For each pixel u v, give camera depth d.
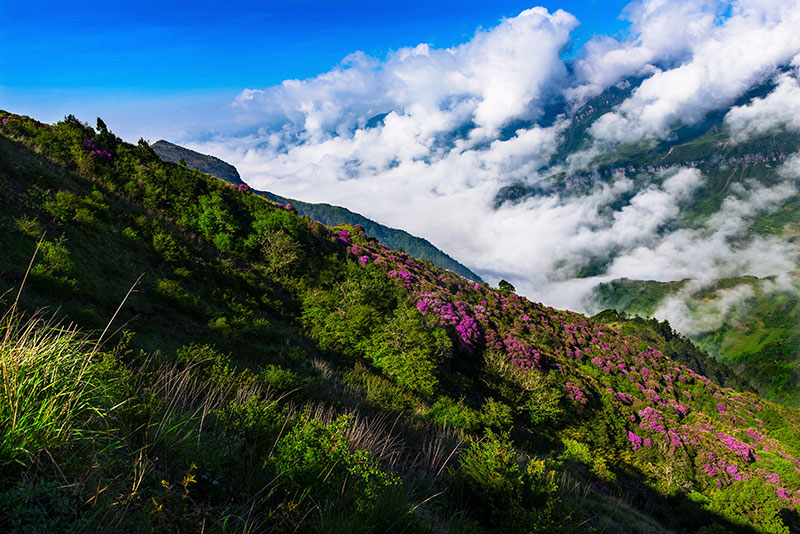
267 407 4.36
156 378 6.05
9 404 2.34
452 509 5.85
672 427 43.38
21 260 14.70
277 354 18.69
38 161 25.38
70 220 20.50
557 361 46.41
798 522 30.33
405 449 8.28
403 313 33.72
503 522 5.65
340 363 23.70
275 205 47.56
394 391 17.56
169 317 18.05
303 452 3.56
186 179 35.72
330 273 38.47
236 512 2.67
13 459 2.09
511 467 6.80
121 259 20.80
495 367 35.12
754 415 56.69
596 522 10.09
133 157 34.38
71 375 2.98
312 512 3.13
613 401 43.31
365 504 3.41
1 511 1.81
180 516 2.21
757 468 40.94
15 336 2.94
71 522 1.99
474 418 16.83
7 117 32.19
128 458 2.91
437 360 28.73
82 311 12.21
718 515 26.86
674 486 31.03
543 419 32.00
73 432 2.52
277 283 33.88
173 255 24.89
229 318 21.50
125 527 2.15
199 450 3.43
